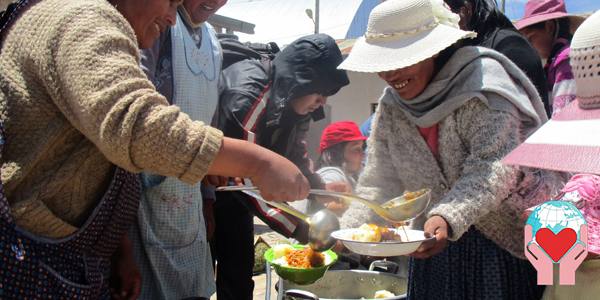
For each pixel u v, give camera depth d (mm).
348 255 2830
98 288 1269
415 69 1774
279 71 2463
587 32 1250
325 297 2477
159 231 1865
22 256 1060
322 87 2471
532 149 1253
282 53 2525
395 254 1549
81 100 984
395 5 1790
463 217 1556
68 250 1159
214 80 2100
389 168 2027
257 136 2480
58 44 1029
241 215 2725
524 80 1771
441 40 1710
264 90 2436
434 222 1563
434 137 1847
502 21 2473
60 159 1138
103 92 972
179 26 1902
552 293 1673
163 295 1881
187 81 1902
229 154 1062
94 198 1219
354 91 9445
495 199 1592
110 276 1561
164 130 990
